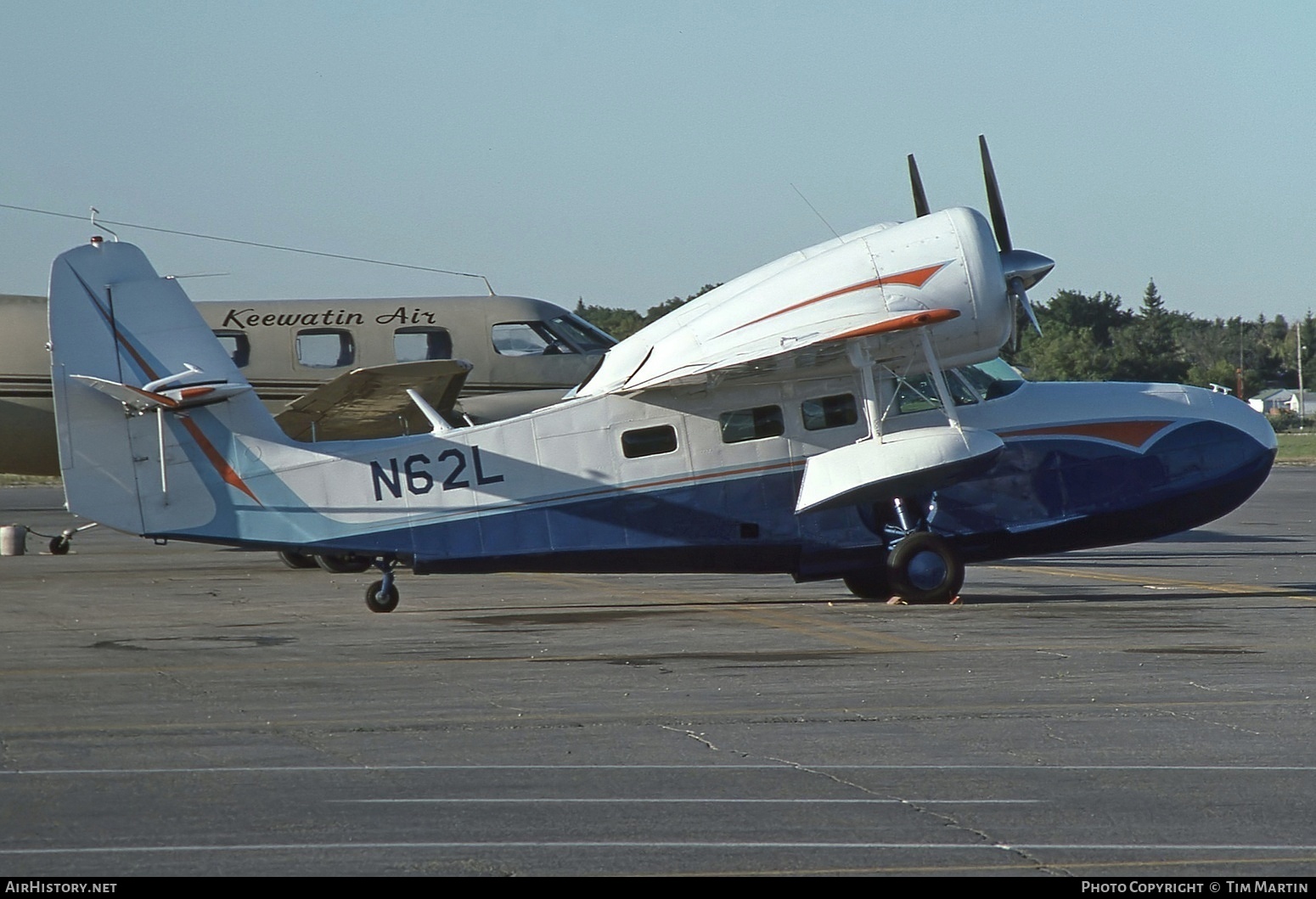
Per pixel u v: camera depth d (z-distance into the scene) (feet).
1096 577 186.60
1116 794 66.90
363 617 144.36
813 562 152.46
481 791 67.56
